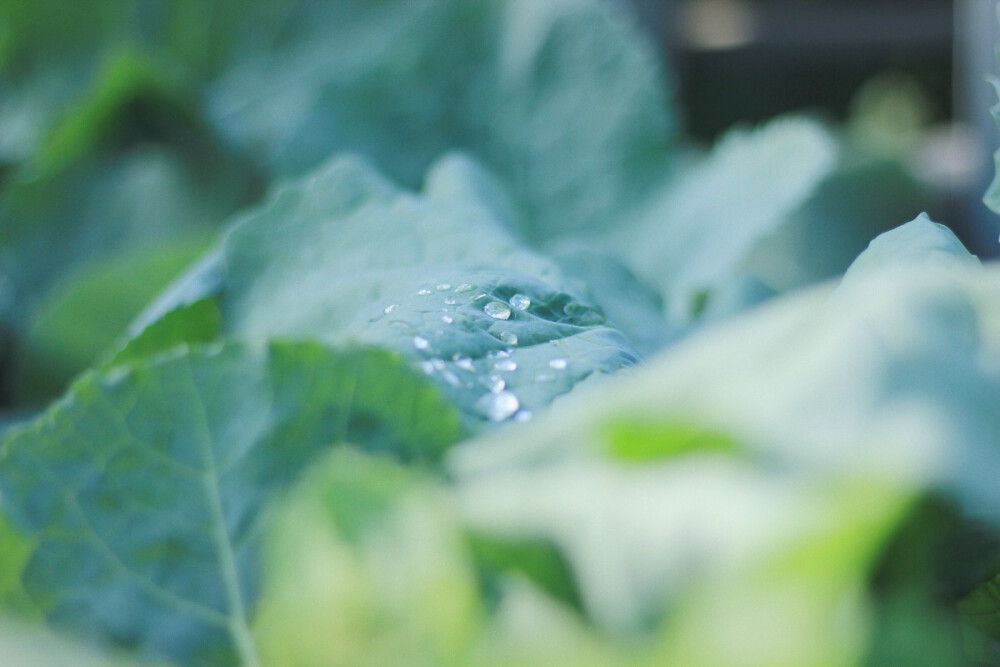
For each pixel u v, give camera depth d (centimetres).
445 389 61
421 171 101
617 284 75
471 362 62
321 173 73
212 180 113
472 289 64
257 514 58
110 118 113
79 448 59
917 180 120
